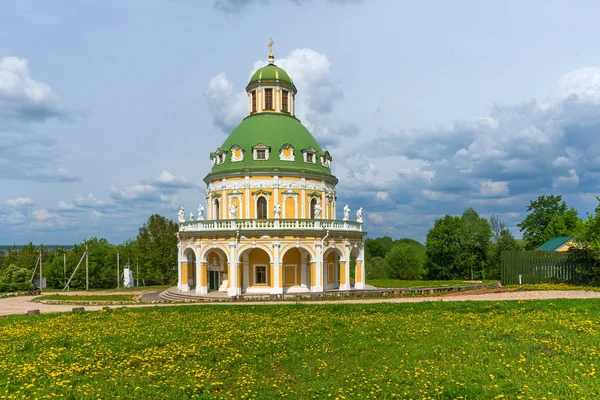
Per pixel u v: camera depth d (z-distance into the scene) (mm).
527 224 88750
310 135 63344
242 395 15711
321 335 24797
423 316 29672
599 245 43531
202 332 26156
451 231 95188
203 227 53594
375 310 32906
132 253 108250
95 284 106375
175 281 98500
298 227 51375
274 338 24344
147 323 30016
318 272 51594
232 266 50750
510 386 15438
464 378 16500
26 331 28000
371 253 156250
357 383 16656
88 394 16047
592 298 33812
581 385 15148
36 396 15758
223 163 59188
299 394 15844
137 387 16562
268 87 62688
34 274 95938
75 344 23984
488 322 26500
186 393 16156
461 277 96438
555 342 20703
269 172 55531
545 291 40281
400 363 18953
